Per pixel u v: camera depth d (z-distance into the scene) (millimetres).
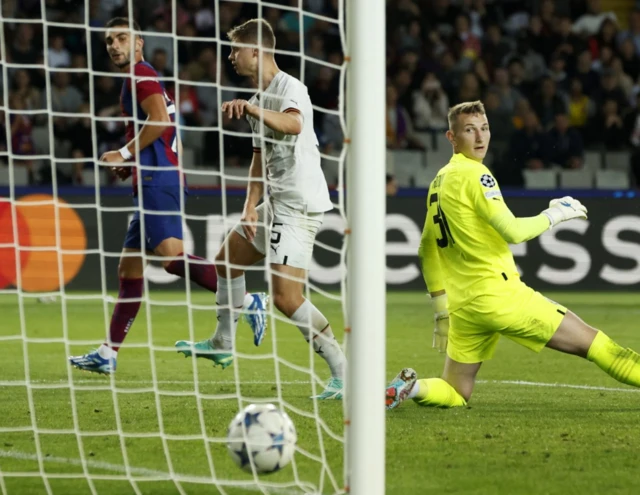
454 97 57281
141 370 23453
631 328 33375
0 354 26391
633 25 60938
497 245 17641
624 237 46219
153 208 20047
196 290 45250
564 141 53375
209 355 20516
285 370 23672
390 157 53469
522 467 13992
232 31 18891
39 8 53562
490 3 60750
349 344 11719
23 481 13398
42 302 41688
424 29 58250
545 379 22797
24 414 17688
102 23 54188
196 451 14977
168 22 55250
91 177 49812
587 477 13453
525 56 58812
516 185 53125
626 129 56344
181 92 53250
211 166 52656
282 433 13023
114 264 44094
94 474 13711
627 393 20703
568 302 42125
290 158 18703
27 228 42875
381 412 11617
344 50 12180
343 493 11922
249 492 12914
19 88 50938
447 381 18609
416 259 46219
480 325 17875
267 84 18781
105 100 51656
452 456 14641
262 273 45781
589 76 57562
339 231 44781
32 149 49562
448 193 17750
